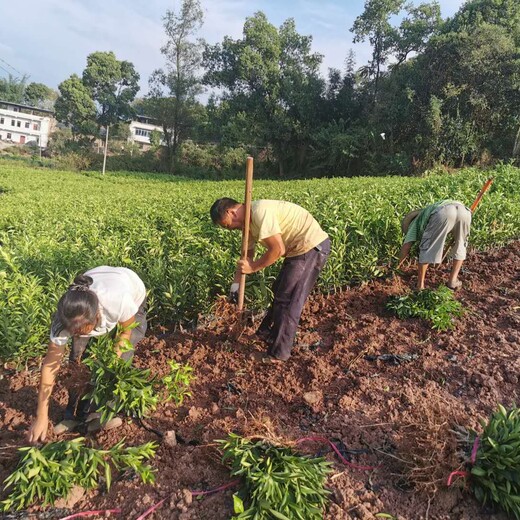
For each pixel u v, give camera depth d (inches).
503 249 288.7
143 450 117.8
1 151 2551.7
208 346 185.3
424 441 116.0
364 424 137.2
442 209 207.5
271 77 1713.8
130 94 2426.2
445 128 1285.7
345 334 188.9
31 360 179.2
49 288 194.1
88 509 111.7
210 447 127.1
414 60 1552.7
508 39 1250.6
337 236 233.3
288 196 466.6
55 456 113.6
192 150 2082.9
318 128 1643.7
